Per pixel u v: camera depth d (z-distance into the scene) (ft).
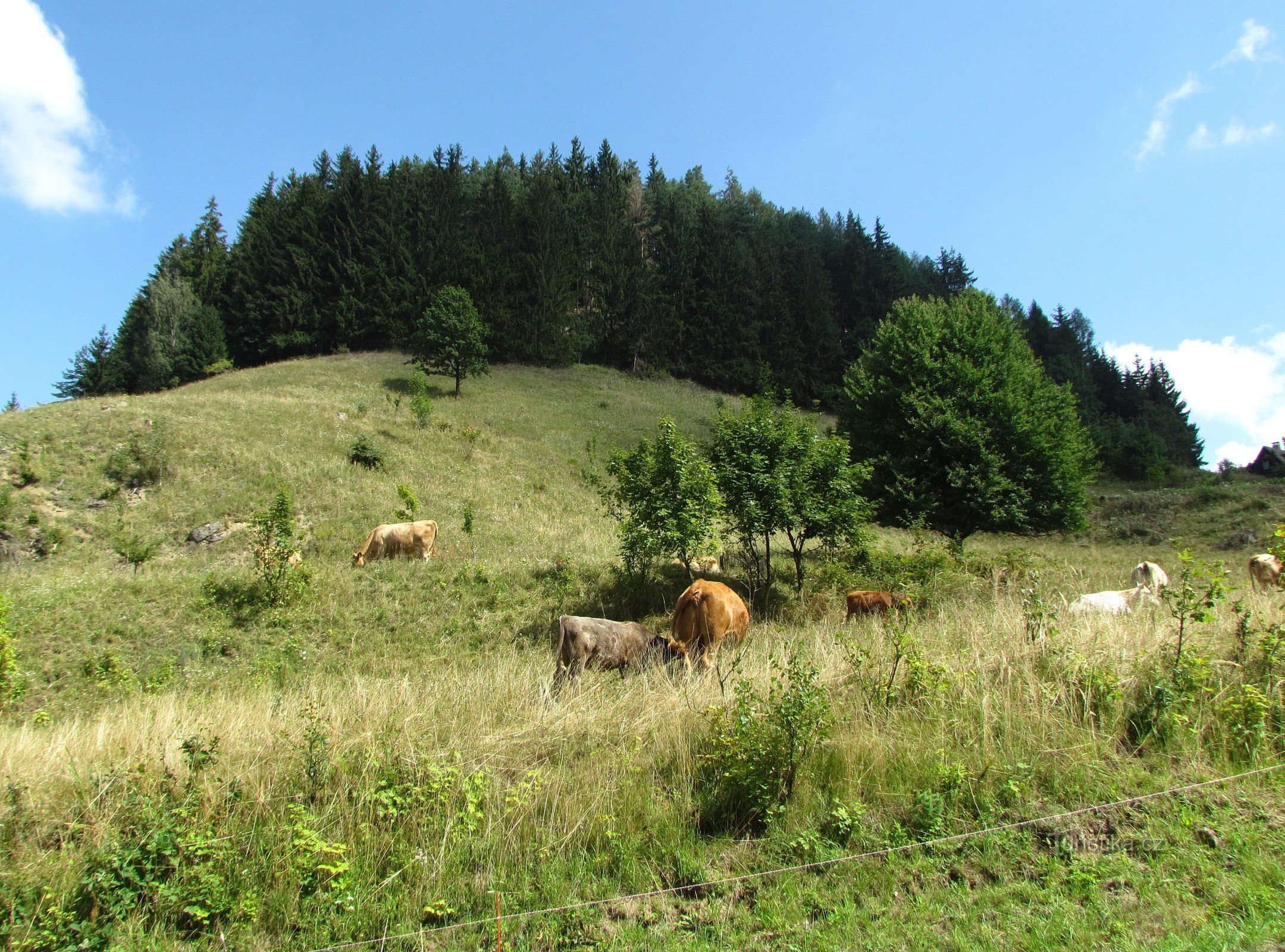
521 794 16.89
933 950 11.95
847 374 90.12
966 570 50.67
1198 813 15.14
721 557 59.72
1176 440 237.04
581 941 12.80
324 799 16.89
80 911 13.55
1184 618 21.18
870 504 53.11
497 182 237.25
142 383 190.90
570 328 216.54
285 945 13.10
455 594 51.96
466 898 14.10
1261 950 11.28
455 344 150.30
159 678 37.78
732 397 208.64
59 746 19.51
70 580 52.26
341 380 150.30
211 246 251.19
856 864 14.34
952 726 18.74
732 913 13.35
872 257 266.98
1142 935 11.92
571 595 51.60
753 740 16.99
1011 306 341.41
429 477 90.79
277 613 47.37
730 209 299.58
